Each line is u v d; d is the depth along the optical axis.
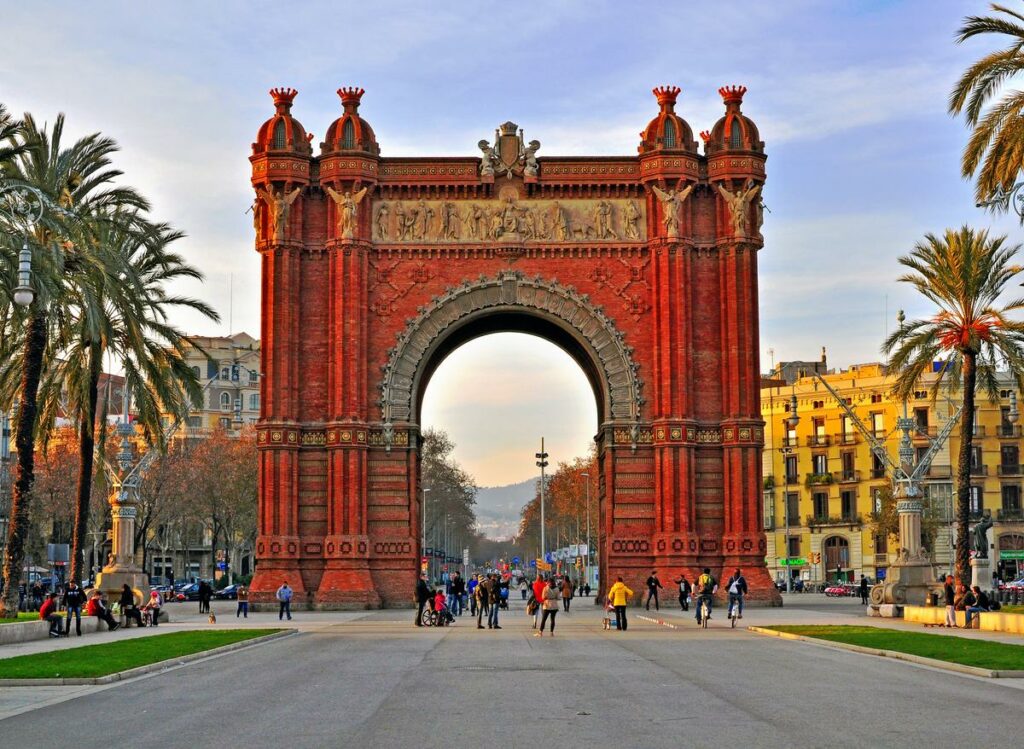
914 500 86.38
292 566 98.88
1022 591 104.38
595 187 102.44
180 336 86.25
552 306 101.81
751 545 98.81
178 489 156.88
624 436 100.69
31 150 73.62
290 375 100.25
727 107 102.81
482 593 75.81
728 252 100.81
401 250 102.00
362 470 99.38
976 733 29.73
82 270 72.62
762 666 47.94
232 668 48.19
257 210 101.88
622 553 99.94
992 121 62.06
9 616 71.06
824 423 184.25
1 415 88.94
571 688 39.81
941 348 88.06
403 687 40.44
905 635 62.62
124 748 28.16
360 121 102.25
